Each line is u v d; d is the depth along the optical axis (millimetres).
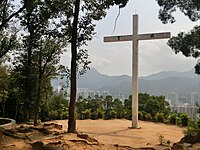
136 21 19172
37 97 15805
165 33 18344
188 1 9273
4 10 13516
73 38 12805
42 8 13992
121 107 27062
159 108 25344
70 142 9758
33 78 16219
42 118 23062
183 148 9188
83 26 13023
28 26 14992
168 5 9789
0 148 8922
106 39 20266
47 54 15789
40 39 15500
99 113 24609
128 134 14922
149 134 15156
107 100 27250
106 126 18500
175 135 15102
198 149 8969
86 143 10000
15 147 9125
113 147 10188
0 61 17891
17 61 15906
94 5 12828
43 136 11156
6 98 19766
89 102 27500
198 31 9281
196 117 13266
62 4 13484
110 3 12172
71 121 12359
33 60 15742
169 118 21719
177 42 9586
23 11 14297
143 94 26312
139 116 23859
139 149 10016
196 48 9367
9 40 15289
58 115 24094
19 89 16734
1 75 18469
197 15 9297
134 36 19188
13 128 12297
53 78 16828
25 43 15500
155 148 10031
